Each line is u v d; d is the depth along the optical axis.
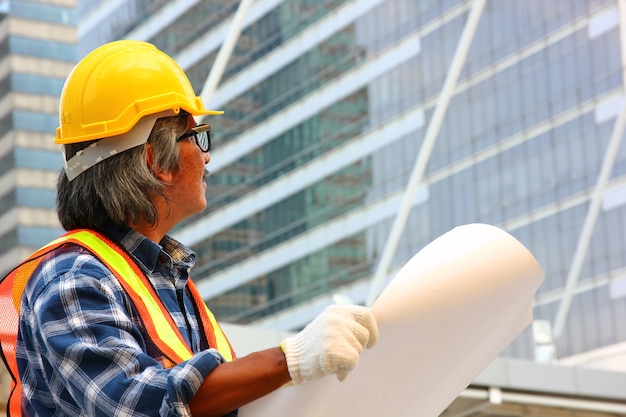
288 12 25.30
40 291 1.79
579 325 23.61
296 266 24.56
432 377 1.76
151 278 1.96
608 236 23.30
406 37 25.12
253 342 9.36
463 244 1.73
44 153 15.95
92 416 1.66
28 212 15.87
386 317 1.65
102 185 1.98
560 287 23.83
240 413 1.69
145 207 1.97
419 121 24.84
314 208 24.67
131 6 20.31
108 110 1.99
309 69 25.08
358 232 24.48
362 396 1.71
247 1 11.29
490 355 1.84
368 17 25.34
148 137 2.00
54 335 1.71
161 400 1.61
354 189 24.73
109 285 1.79
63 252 1.86
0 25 15.98
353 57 25.23
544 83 24.28
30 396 1.81
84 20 18.58
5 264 15.76
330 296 24.19
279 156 25.09
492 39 25.08
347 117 24.98
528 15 24.44
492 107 24.75
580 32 23.83
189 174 2.04
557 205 24.05
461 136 24.89
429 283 1.67
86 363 1.67
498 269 1.72
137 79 2.02
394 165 24.80
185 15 21.67
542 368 10.73
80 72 2.04
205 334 2.04
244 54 24.84
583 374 10.91
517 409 10.87
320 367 1.55
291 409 1.63
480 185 24.69
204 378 1.61
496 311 1.74
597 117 23.28
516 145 24.47
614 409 10.91
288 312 24.44
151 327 1.80
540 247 24.22
